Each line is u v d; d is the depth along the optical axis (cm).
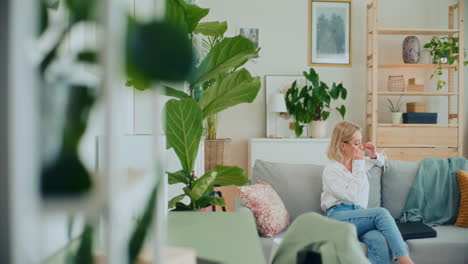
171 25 30
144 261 45
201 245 85
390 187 273
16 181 24
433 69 474
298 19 468
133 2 104
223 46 113
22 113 25
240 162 464
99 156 76
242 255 78
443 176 271
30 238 26
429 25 476
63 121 30
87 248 41
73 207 27
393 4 473
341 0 470
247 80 126
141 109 150
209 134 408
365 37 473
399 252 205
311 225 71
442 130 436
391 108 473
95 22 34
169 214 121
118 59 29
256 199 221
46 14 34
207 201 142
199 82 121
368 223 218
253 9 464
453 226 257
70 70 33
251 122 465
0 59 24
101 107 32
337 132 248
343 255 65
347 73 471
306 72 426
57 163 29
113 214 28
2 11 24
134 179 41
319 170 262
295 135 454
